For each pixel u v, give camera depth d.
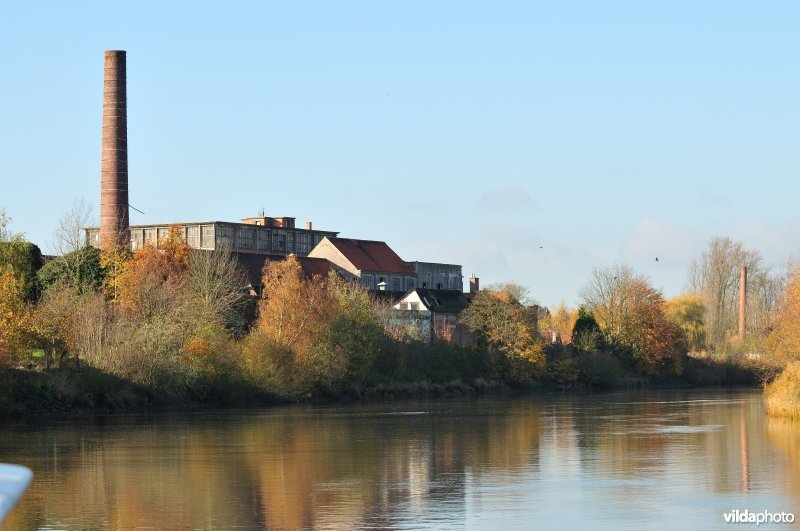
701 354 178.12
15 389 85.44
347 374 123.38
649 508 38.00
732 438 64.19
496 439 66.00
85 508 38.59
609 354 160.25
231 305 126.38
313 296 120.81
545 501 39.78
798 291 91.31
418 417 88.50
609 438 65.69
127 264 131.62
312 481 45.81
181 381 98.69
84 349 95.06
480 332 153.88
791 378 83.31
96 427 75.81
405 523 35.38
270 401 111.38
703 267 185.75
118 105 148.38
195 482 45.62
